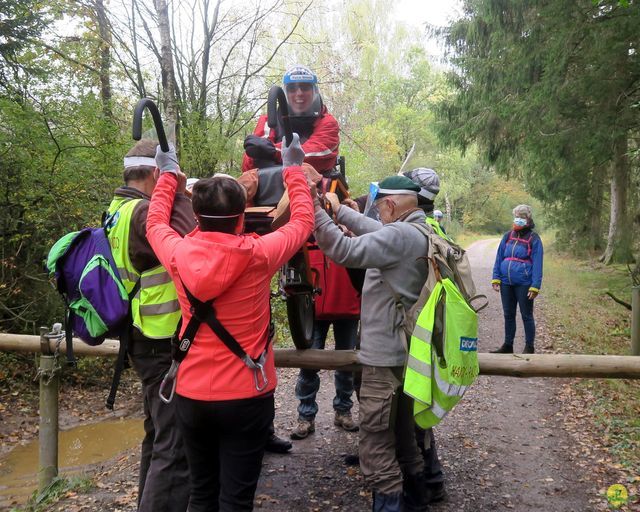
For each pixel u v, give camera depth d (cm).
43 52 986
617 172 1608
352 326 443
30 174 832
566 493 404
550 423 550
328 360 350
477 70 1630
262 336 258
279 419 568
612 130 1188
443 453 479
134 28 1135
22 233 879
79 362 862
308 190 276
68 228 881
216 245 240
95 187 923
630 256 1683
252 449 259
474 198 5772
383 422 308
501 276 757
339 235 288
